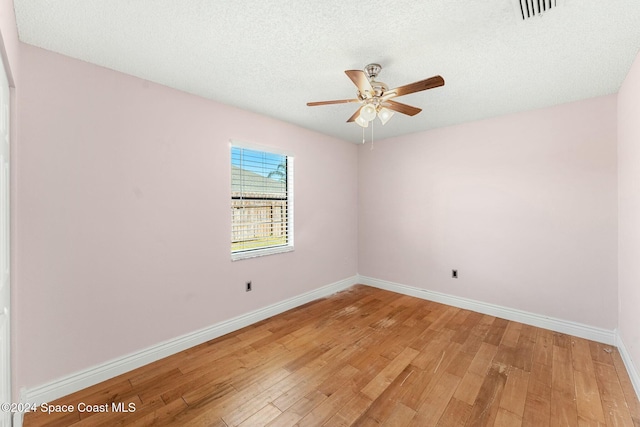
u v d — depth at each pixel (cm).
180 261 241
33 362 173
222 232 271
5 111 139
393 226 403
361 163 439
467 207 332
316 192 374
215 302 266
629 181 211
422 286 376
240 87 236
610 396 181
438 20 151
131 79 212
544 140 280
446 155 348
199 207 253
